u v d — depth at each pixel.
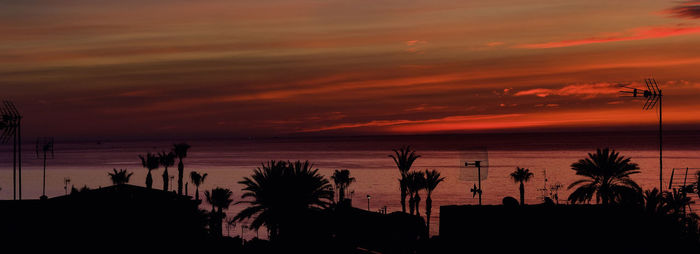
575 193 56.69
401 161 80.00
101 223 46.31
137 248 46.16
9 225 44.75
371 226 58.88
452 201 148.50
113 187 56.22
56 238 44.25
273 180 47.00
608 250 35.88
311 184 47.50
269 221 47.53
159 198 52.94
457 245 37.41
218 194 90.00
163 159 97.81
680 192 45.81
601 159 55.06
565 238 36.16
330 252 49.09
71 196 52.09
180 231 50.00
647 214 39.16
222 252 49.62
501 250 36.41
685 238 38.31
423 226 61.59
